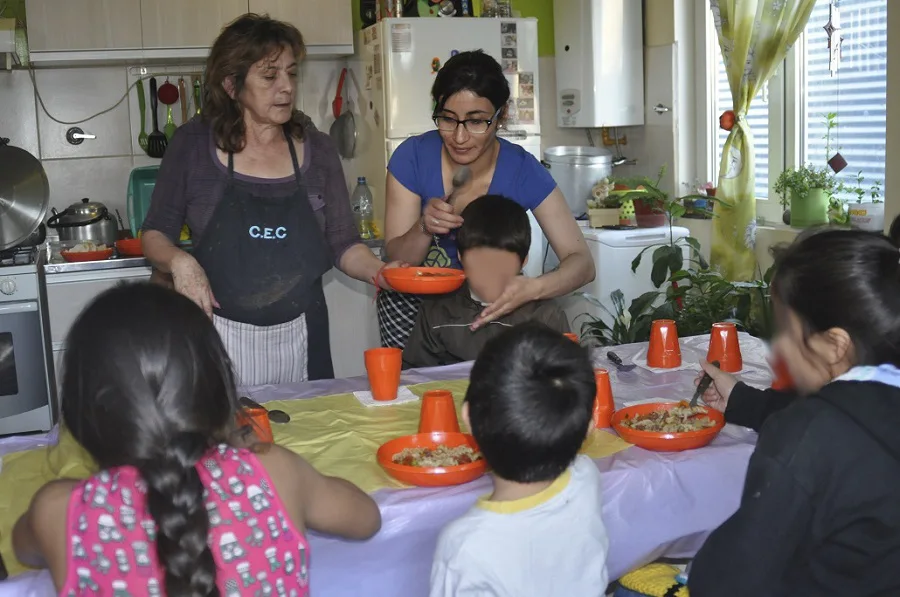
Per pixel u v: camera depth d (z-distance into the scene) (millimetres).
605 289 4031
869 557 1107
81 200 4191
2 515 1408
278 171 2385
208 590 1002
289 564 1114
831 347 1154
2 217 3555
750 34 3727
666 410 1726
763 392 1662
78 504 1056
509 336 1272
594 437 1649
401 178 2479
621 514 1499
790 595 1150
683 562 1893
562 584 1256
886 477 1092
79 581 1049
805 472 1096
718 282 3393
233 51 2188
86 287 3633
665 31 4336
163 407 1042
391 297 2586
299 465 1186
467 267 2246
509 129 4023
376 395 1896
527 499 1240
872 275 1118
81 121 4148
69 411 1062
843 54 3617
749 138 3824
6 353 3463
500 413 1214
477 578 1215
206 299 2148
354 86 4309
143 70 4172
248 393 1984
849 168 3662
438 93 2270
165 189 2361
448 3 3979
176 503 1000
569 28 4461
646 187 4109
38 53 3768
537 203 2482
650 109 4512
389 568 1411
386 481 1477
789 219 3777
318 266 2439
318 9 4059
